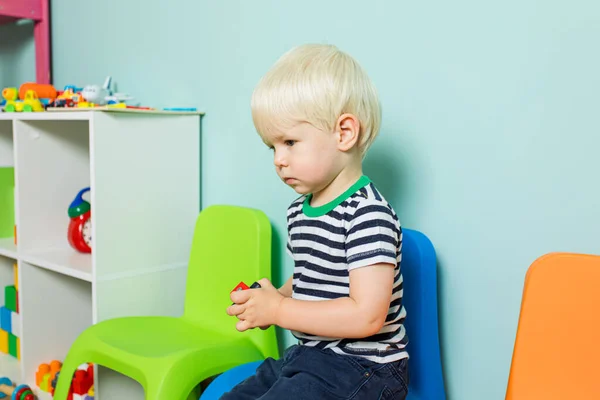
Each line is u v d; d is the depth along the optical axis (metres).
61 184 1.70
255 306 0.90
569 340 0.78
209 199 1.55
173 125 1.48
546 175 0.99
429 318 1.07
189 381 1.10
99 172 1.35
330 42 1.26
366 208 0.89
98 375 1.35
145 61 1.68
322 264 0.93
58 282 1.68
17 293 1.79
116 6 1.75
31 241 1.65
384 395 0.90
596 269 0.78
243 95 1.44
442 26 1.09
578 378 0.77
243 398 0.93
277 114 0.89
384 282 0.86
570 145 0.96
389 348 0.93
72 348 1.24
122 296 1.41
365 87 0.93
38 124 1.64
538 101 0.99
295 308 0.88
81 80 1.90
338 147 0.91
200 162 1.56
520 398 0.79
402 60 1.15
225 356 1.17
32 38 2.06
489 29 1.04
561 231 0.98
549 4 0.97
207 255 1.41
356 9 1.21
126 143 1.39
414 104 1.14
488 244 1.06
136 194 1.42
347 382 0.89
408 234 1.09
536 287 0.81
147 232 1.45
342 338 0.93
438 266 1.13
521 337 0.80
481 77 1.05
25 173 1.62
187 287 1.43
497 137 1.04
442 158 1.11
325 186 0.94
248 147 1.44
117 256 1.40
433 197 1.12
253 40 1.41
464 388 1.11
